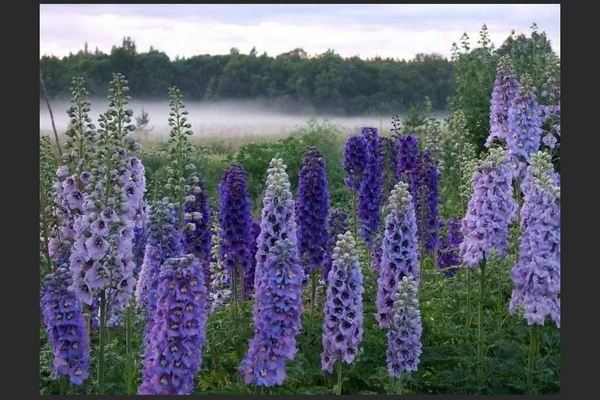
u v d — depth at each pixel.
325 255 14.90
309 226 14.81
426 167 16.22
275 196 13.02
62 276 11.84
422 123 28.08
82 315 12.07
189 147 13.24
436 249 16.92
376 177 17.44
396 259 13.17
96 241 11.52
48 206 14.26
